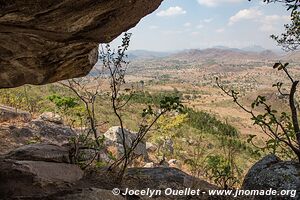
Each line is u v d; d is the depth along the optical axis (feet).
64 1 11.84
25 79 20.10
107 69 20.49
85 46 19.42
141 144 45.44
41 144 23.25
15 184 15.40
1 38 15.67
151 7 15.40
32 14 12.10
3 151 30.04
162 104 18.89
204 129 116.98
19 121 40.75
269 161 18.80
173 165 44.83
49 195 14.88
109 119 80.18
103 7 13.12
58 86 115.14
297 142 17.61
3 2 11.20
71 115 47.91
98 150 21.85
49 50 18.08
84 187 17.35
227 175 20.22
